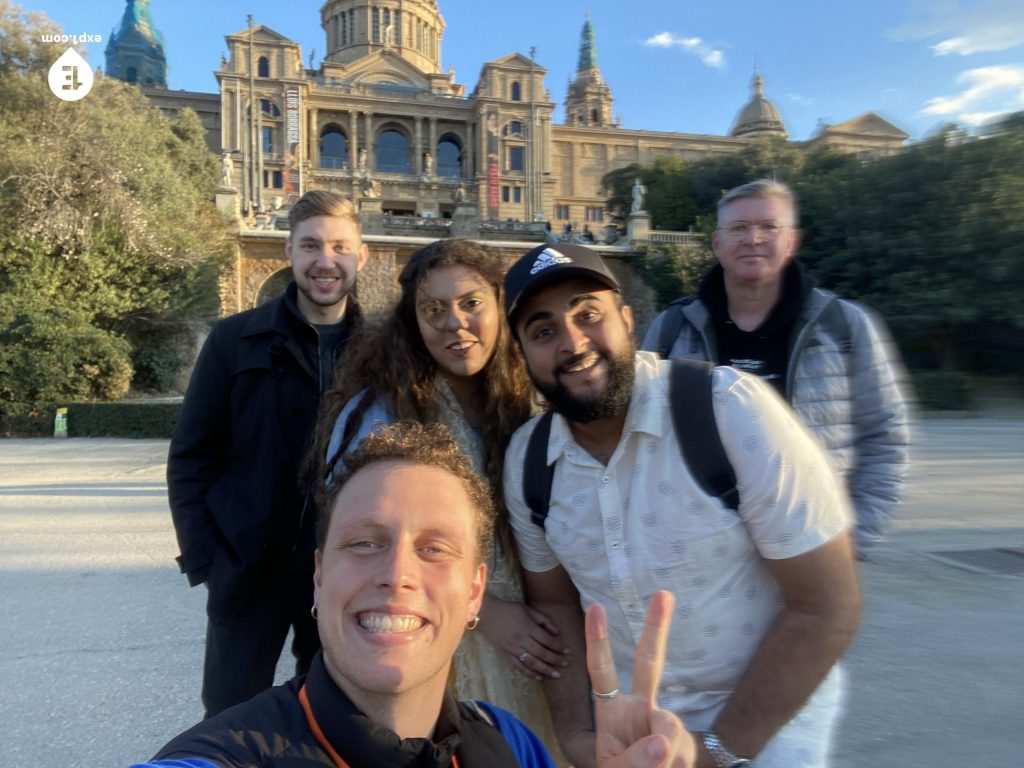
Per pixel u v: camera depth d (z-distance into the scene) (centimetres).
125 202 2534
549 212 7269
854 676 371
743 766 156
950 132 2694
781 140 4825
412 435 147
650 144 8169
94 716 350
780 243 275
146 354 2773
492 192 6981
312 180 6769
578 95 9906
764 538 162
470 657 208
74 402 2131
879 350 276
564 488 183
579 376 167
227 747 123
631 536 171
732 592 168
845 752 297
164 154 3300
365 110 7094
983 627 440
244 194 6431
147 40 8688
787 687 158
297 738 128
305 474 230
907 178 2697
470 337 206
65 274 2491
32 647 438
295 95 6619
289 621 272
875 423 272
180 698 370
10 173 2389
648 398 172
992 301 2406
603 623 143
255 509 257
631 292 3791
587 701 201
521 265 173
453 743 139
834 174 3114
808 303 279
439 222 4503
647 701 139
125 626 475
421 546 134
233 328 273
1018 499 859
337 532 135
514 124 7300
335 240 276
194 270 2762
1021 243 2386
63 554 669
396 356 213
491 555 207
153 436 2069
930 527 716
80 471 1316
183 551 266
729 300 293
